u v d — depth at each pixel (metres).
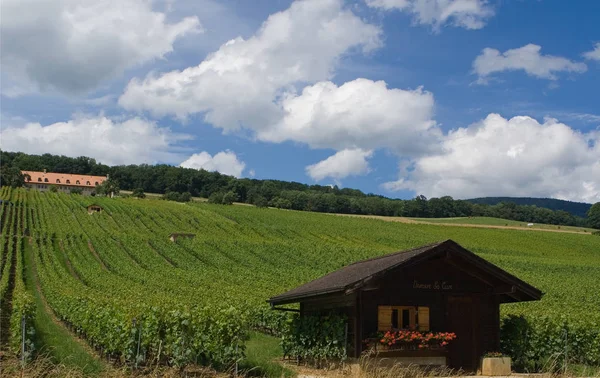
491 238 97.25
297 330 19.38
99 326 19.41
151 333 16.00
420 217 141.00
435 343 16.92
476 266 17.06
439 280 17.41
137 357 15.76
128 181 169.12
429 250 16.39
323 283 18.61
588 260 82.12
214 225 91.75
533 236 101.56
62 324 29.22
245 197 155.50
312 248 73.75
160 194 162.25
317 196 142.75
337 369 16.72
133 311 17.12
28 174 155.62
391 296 16.88
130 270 53.88
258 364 17.25
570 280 56.06
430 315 17.22
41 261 56.50
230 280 49.59
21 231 74.06
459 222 125.69
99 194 139.50
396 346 16.48
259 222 98.25
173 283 46.47
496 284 17.75
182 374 15.55
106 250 63.84
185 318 15.52
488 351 17.69
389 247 84.31
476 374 17.22
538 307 36.03
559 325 20.56
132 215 95.00
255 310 29.59
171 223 91.12
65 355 18.44
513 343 18.88
